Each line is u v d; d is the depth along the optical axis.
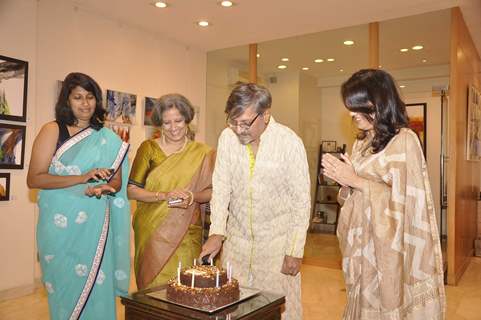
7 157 3.58
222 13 4.46
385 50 4.75
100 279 2.10
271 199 1.83
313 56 5.17
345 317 1.59
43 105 3.92
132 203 4.64
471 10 4.39
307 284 4.17
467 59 4.95
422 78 4.62
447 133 4.55
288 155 1.81
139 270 2.21
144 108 5.01
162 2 4.16
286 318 1.86
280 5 4.22
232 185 1.91
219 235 1.86
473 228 5.79
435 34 4.46
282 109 5.39
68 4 4.14
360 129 1.57
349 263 1.56
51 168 2.00
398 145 1.45
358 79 1.50
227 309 1.41
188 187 2.20
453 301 3.69
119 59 4.71
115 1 4.13
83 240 2.05
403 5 4.22
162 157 2.23
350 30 4.91
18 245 3.70
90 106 2.03
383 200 1.46
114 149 2.16
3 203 3.59
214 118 5.94
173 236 2.17
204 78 6.02
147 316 1.44
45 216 2.01
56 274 2.01
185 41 5.50
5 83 3.53
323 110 5.12
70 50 4.17
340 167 1.53
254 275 1.86
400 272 1.42
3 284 3.58
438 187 4.59
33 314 3.22
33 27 3.75
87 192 2.01
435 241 1.45
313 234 5.07
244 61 5.68
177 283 1.53
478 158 5.89
